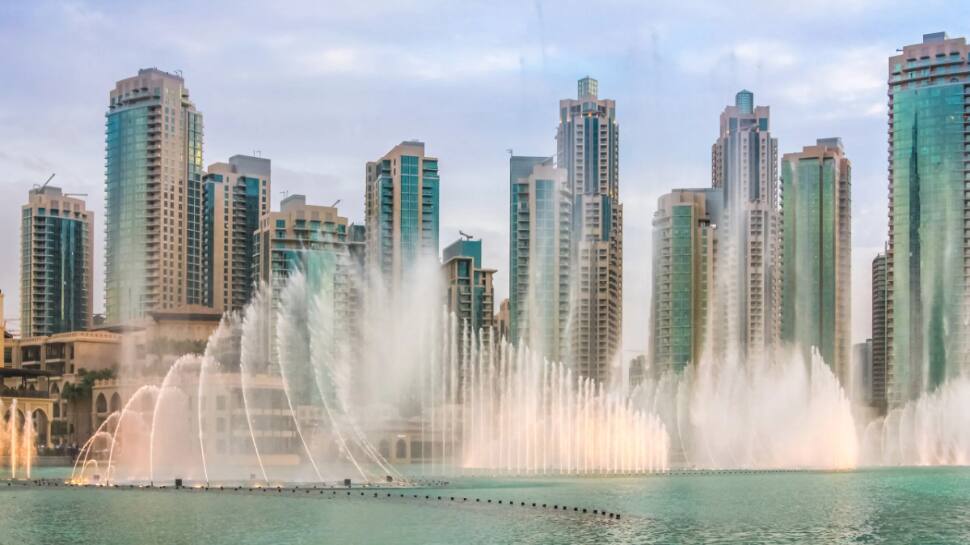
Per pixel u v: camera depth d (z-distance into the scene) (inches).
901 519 4862.2
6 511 4724.4
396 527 4215.1
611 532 4156.0
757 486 6683.1
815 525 4598.9
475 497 5580.7
